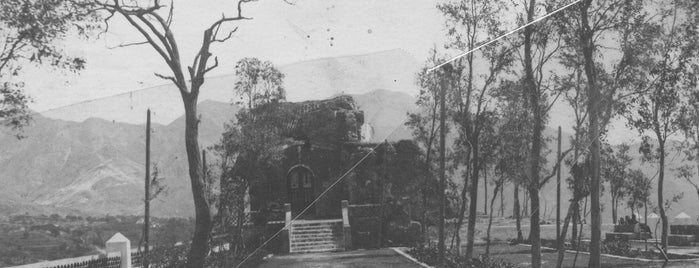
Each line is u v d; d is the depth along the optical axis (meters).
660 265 3.46
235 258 13.91
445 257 16.05
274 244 30.02
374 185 35.22
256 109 16.94
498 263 8.84
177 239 9.63
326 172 36.19
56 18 9.73
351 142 35.50
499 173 8.45
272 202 34.50
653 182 4.38
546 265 4.77
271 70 15.52
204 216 10.48
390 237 34.38
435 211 26.28
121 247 7.98
